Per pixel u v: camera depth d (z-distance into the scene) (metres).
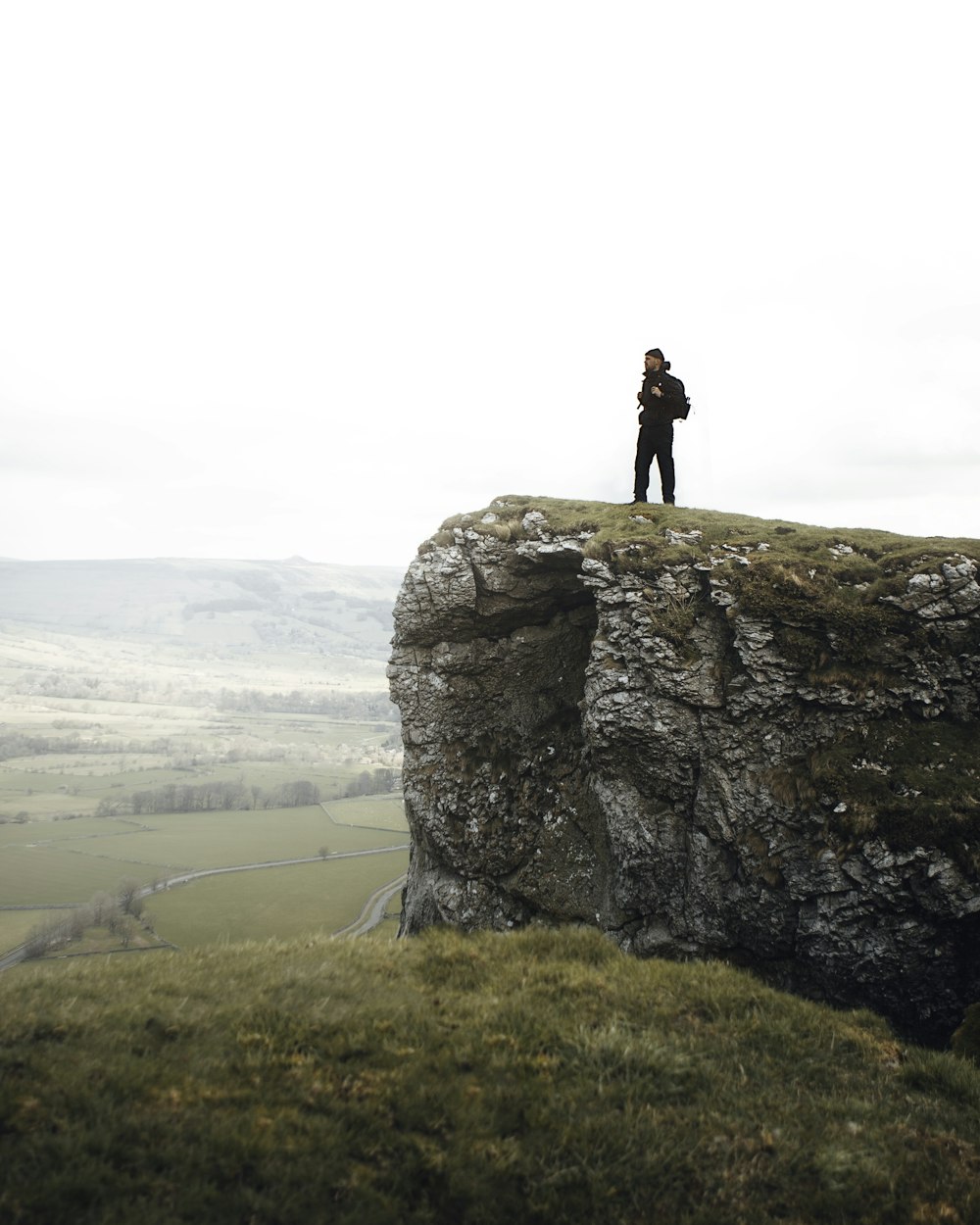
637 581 23.36
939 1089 10.24
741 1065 10.08
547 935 13.75
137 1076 8.23
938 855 17.73
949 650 20.38
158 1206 6.71
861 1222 7.65
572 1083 9.22
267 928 78.06
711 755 21.22
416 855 32.06
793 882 19.23
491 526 28.75
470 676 29.03
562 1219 7.32
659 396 26.22
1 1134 7.25
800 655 20.84
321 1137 7.77
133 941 73.81
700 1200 7.80
